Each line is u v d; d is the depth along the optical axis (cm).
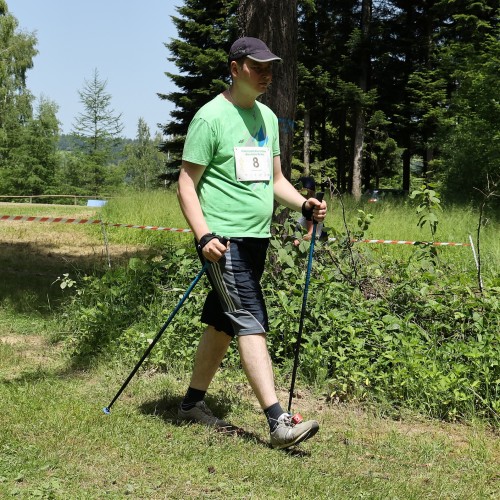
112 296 585
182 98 3378
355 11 3503
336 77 3309
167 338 511
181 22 3400
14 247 1294
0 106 5603
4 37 5406
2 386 450
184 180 367
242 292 361
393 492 317
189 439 370
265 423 405
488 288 541
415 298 535
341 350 475
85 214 2148
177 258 597
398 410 440
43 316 682
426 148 3300
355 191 3212
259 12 642
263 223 371
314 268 563
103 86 5828
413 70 3472
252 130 374
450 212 1697
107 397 437
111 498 298
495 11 3027
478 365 449
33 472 318
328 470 340
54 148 5709
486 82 2355
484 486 331
